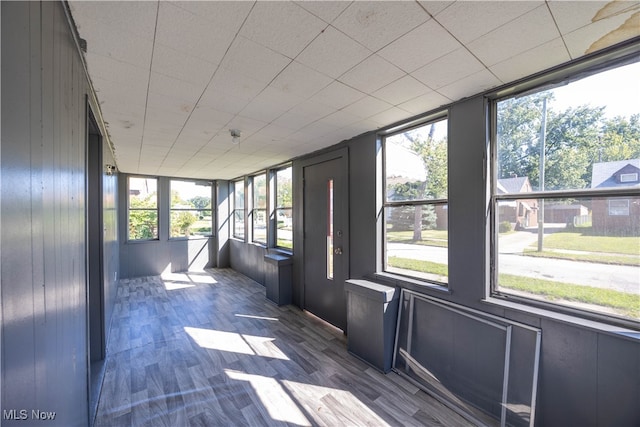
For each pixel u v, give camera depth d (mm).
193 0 1050
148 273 6035
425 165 2457
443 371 2154
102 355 2580
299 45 1367
